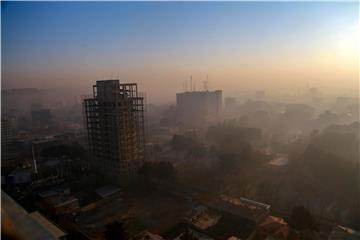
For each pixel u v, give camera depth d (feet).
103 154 192.13
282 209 134.92
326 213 131.44
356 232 107.04
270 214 129.18
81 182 180.55
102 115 187.52
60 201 143.23
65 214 135.33
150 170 172.76
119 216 136.05
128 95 189.26
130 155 184.85
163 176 170.91
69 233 117.08
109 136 185.26
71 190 169.78
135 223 128.16
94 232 119.65
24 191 162.30
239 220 121.29
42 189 166.71
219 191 157.99
